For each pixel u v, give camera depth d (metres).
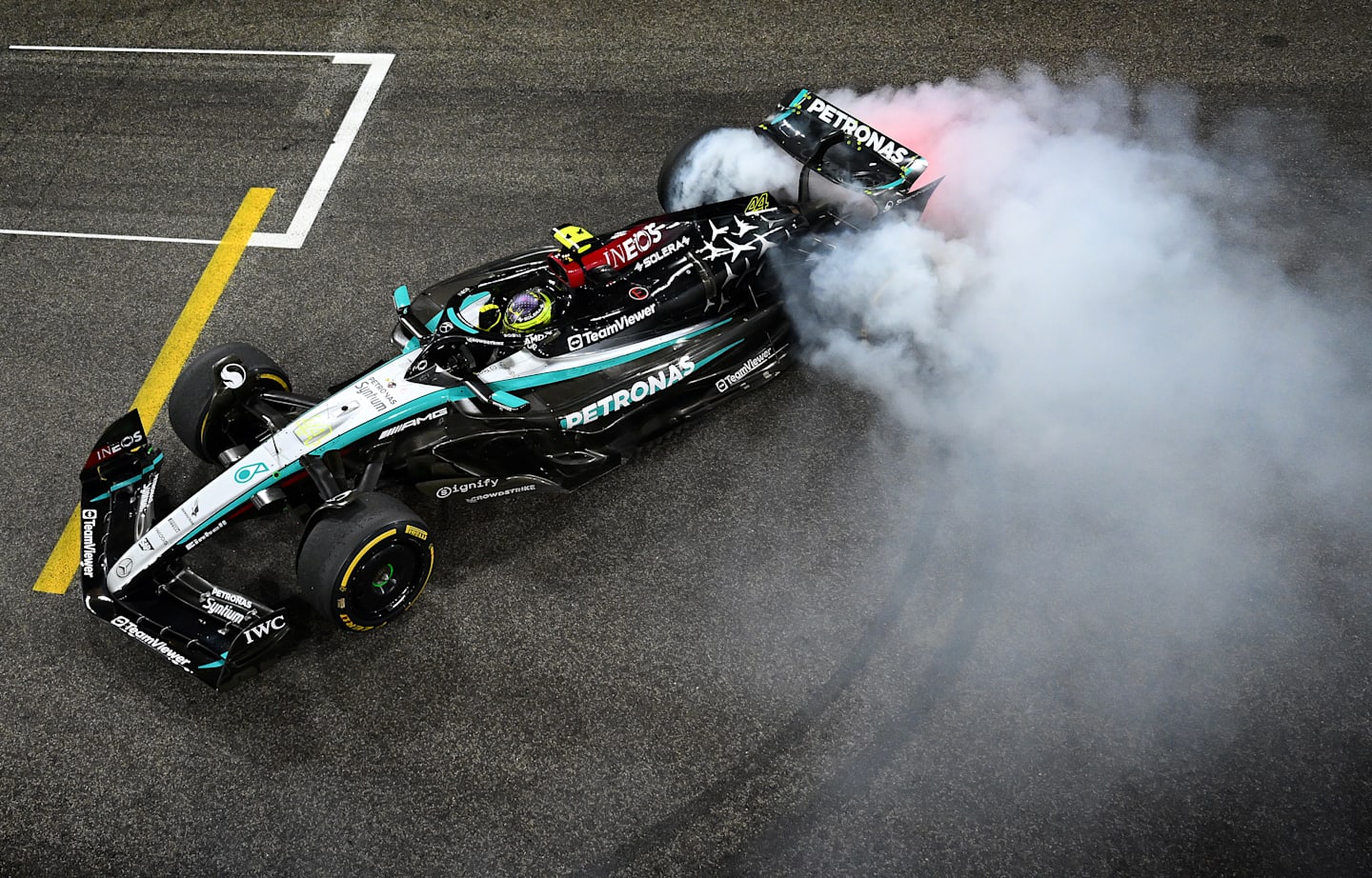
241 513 5.14
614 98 8.65
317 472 5.07
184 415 5.62
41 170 8.36
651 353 6.09
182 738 5.03
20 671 5.31
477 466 5.48
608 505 5.92
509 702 5.10
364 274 7.39
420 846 4.64
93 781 4.90
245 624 4.92
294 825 4.73
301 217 7.85
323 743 4.99
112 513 5.39
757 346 6.34
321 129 8.58
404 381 5.46
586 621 5.40
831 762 4.83
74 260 7.62
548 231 7.63
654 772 4.82
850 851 4.55
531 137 8.36
